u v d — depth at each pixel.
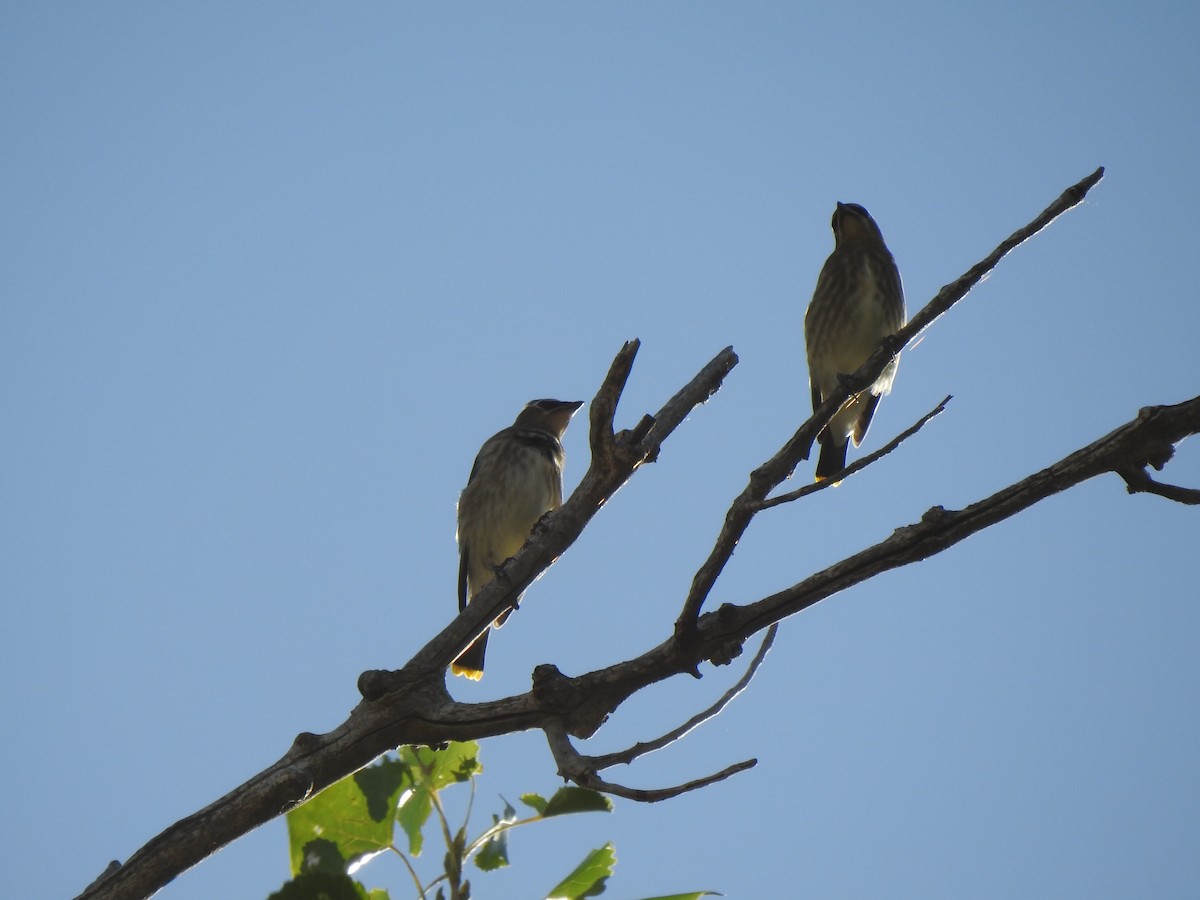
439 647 7.48
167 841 6.68
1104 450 6.87
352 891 5.96
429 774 6.91
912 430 7.18
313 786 6.94
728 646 7.19
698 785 5.94
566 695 7.09
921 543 7.04
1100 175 7.72
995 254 7.84
